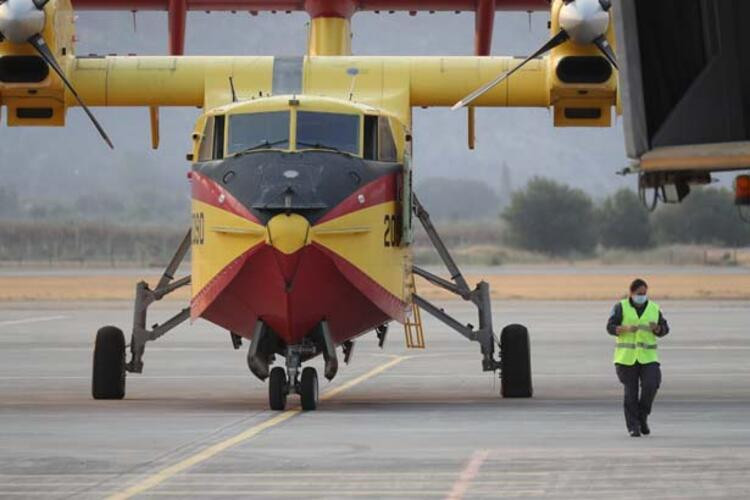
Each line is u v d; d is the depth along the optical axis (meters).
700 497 38.28
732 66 34.12
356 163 58.28
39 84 64.62
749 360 95.12
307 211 55.34
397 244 60.84
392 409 61.53
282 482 40.75
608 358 97.94
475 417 57.69
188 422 55.66
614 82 64.56
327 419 56.81
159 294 67.19
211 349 110.00
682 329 132.50
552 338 120.50
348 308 58.44
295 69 66.75
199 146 60.78
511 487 39.88
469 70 67.31
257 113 59.38
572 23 62.34
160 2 70.69
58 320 154.38
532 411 60.50
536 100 67.12
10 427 53.88
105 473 42.34
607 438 50.50
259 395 70.75
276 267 55.25
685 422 55.84
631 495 38.59
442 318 67.88
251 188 56.44
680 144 34.41
